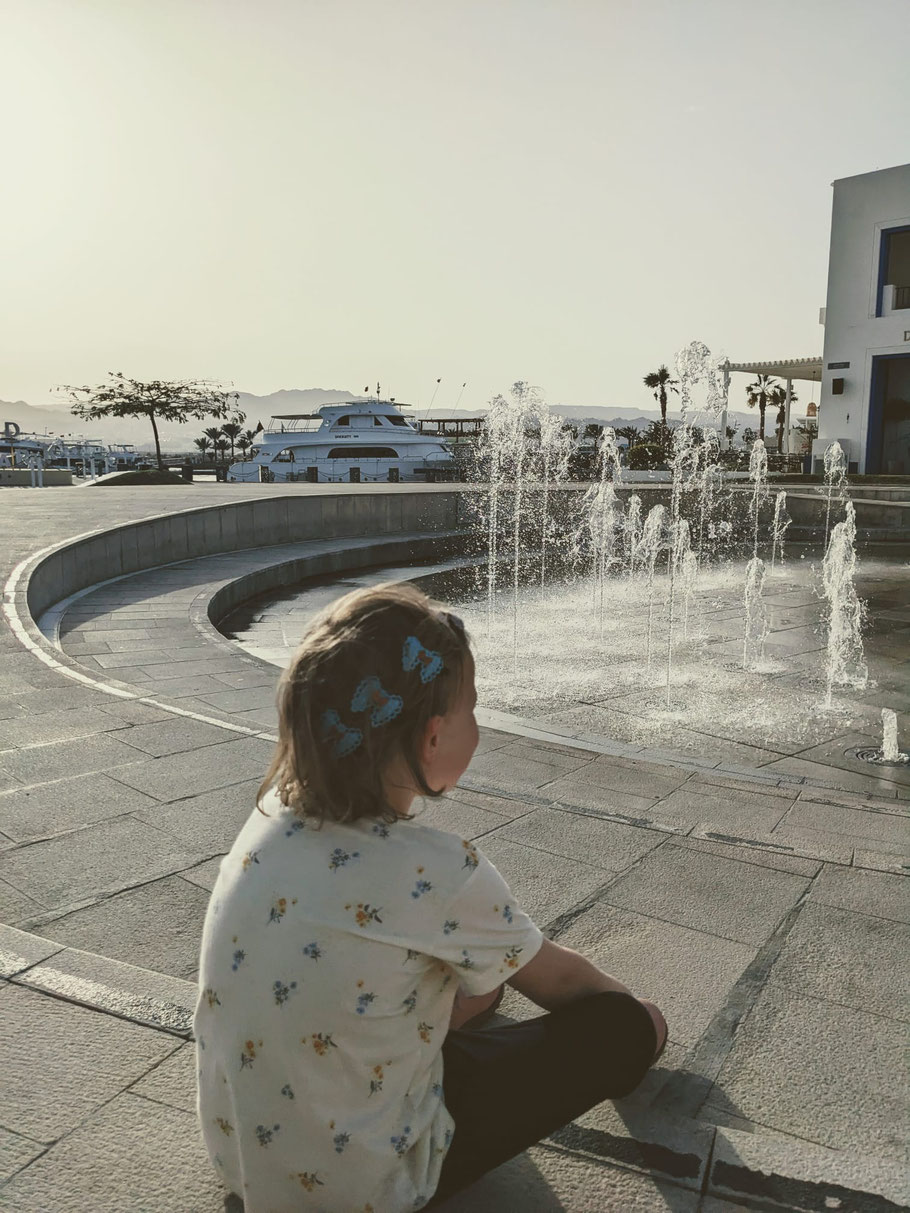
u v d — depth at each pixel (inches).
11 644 252.8
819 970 93.9
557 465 1045.8
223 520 567.2
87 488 892.6
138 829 130.5
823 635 373.4
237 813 136.4
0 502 663.8
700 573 577.9
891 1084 76.1
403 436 1654.8
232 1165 53.2
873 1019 85.2
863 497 886.4
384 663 46.7
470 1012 65.8
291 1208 50.9
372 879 47.6
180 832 129.6
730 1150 65.9
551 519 813.2
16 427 1946.4
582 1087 58.3
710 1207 61.2
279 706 48.9
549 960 57.5
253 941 48.6
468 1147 56.0
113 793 144.3
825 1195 61.9
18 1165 64.6
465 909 49.5
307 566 556.4
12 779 150.4
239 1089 49.7
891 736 243.4
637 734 243.9
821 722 256.1
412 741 47.8
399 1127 50.9
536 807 140.6
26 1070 75.2
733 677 304.8
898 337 1084.5
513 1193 62.4
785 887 113.4
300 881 47.9
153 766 157.1
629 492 842.8
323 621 49.4
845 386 1141.1
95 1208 60.9
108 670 269.7
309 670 47.3
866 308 1109.7
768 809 158.6
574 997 59.4
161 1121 69.4
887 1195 61.8
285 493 767.1
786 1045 81.2
